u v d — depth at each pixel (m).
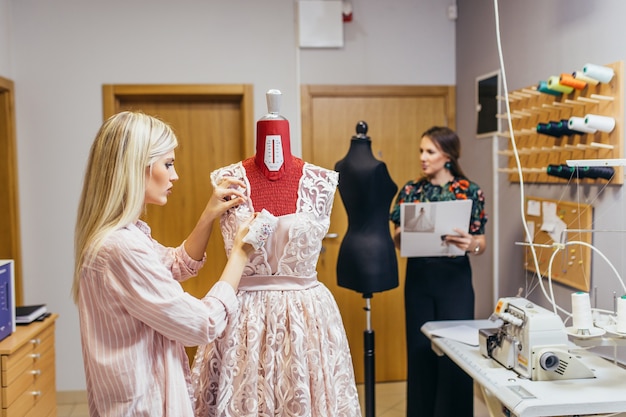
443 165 2.85
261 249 1.63
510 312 1.98
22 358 2.37
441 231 2.60
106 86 3.64
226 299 1.51
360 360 3.97
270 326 1.62
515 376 1.87
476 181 3.62
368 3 3.85
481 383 1.86
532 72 2.91
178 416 1.47
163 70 3.69
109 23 3.64
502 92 3.23
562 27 2.63
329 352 1.68
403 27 3.88
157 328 1.44
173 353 1.52
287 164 1.69
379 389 3.89
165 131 1.56
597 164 1.80
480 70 3.53
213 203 1.69
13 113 3.56
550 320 1.84
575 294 1.85
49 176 3.65
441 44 3.93
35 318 2.61
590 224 2.42
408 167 3.96
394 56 3.89
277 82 3.78
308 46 3.76
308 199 1.67
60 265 3.68
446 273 2.80
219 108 3.89
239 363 1.61
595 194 2.39
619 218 2.24
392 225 3.78
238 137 3.90
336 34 3.77
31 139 3.62
